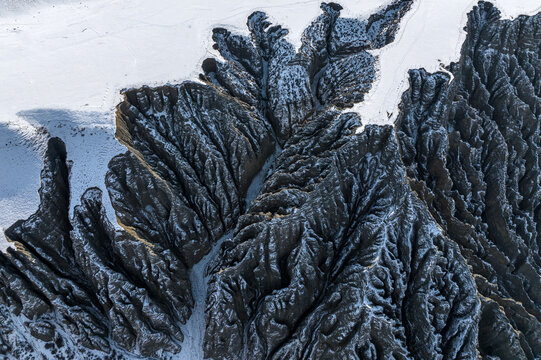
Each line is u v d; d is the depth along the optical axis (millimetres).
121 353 27922
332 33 44562
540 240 36031
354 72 39438
